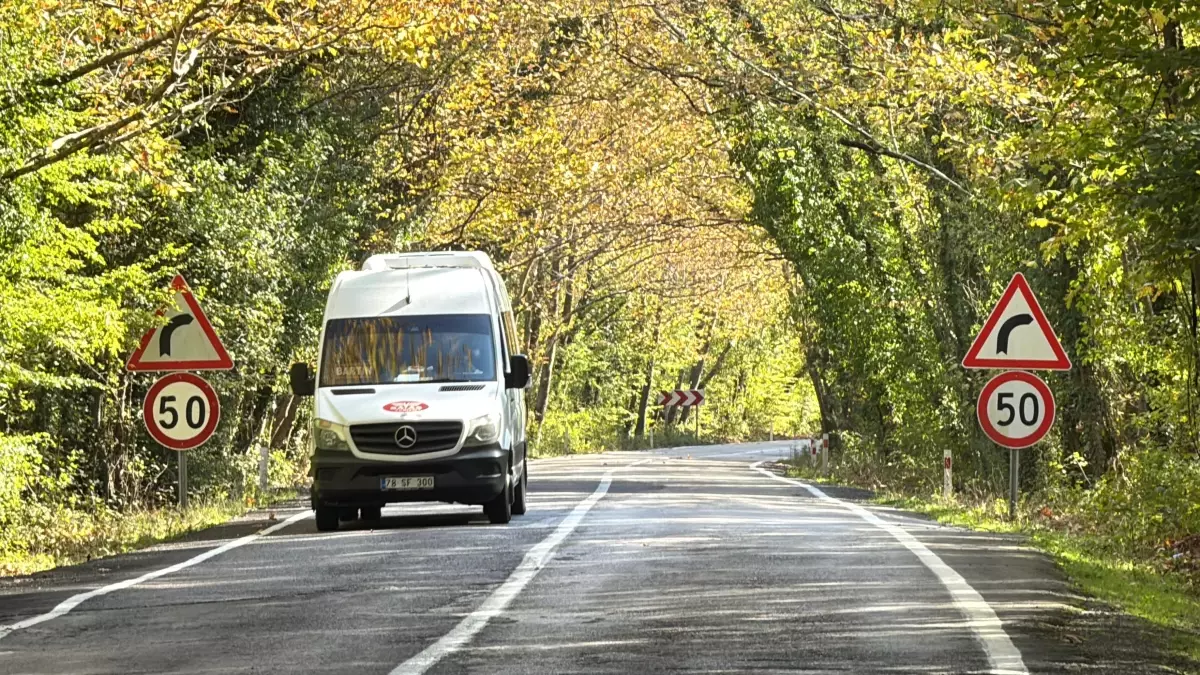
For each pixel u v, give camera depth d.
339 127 62.50
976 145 38.62
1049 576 24.67
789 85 58.25
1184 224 25.77
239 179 53.09
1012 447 36.09
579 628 18.94
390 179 68.50
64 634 19.55
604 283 125.69
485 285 38.91
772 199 67.25
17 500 38.56
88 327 39.66
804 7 57.78
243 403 63.25
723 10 60.84
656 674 15.59
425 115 67.50
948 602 21.06
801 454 95.81
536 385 117.88
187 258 49.78
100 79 40.00
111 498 49.59
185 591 23.94
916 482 59.69
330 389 36.59
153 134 35.56
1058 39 34.56
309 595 22.94
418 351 37.31
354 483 35.47
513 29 67.31
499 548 29.27
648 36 65.31
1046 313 48.78
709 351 169.12
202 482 53.84
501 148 68.25
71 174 38.97
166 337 37.09
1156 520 34.62
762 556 27.25
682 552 28.08
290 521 38.59
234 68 40.94
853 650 16.98
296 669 16.33
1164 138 25.58
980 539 31.56
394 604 21.62
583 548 29.03
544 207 80.00
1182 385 37.22
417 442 35.62
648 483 58.16
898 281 63.91
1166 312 39.16
